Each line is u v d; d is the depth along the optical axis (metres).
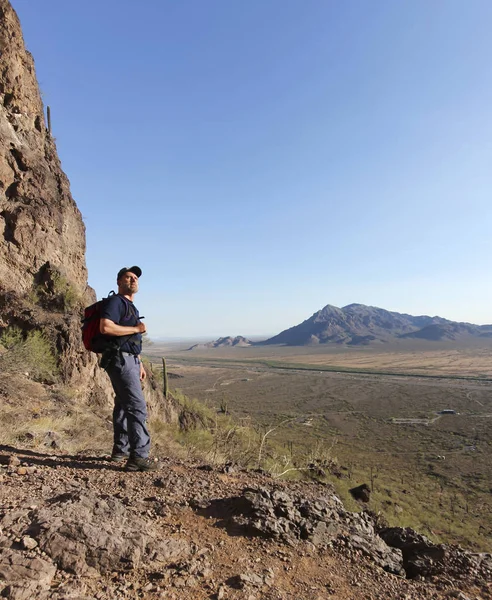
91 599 2.14
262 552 2.91
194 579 2.46
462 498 40.88
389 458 56.78
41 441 6.30
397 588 2.65
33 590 2.12
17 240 14.20
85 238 18.30
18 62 16.61
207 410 24.81
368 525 3.74
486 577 2.88
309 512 3.49
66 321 13.36
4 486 3.53
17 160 15.56
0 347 11.66
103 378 14.16
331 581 2.66
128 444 4.83
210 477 4.49
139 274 4.61
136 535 2.73
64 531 2.60
